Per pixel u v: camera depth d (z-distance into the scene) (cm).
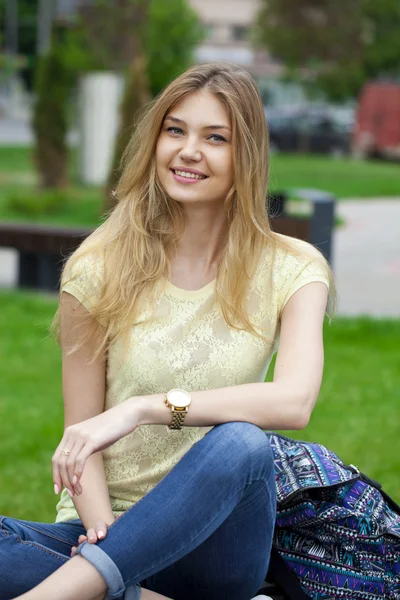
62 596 281
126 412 301
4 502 568
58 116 2269
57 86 2264
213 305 336
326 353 973
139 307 335
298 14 4472
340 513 338
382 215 2180
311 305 339
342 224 2008
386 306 1245
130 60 2845
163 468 331
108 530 292
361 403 796
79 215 2064
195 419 307
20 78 5541
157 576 330
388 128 3550
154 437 330
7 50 5678
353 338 1045
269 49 4584
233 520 309
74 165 2745
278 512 343
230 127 335
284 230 1162
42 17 5250
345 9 4422
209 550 315
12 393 820
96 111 2452
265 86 4650
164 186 342
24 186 2431
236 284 332
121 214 349
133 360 331
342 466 359
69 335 341
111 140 2472
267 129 344
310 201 1155
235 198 343
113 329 335
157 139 345
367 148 3603
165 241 346
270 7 4528
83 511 321
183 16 3216
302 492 338
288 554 342
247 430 303
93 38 2783
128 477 333
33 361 931
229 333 333
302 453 357
